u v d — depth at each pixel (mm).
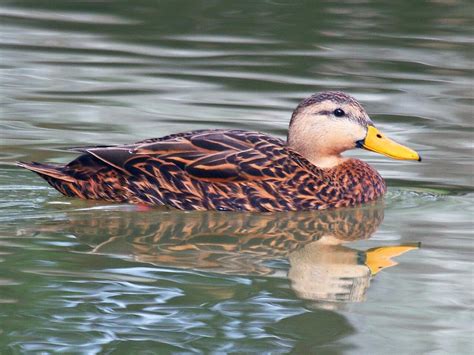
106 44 22016
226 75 20016
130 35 22672
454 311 10562
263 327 10180
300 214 14016
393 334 10070
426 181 15117
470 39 22672
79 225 13070
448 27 23484
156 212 13859
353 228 13375
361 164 14742
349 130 14633
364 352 9703
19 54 21109
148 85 19266
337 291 11039
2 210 13523
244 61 20953
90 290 10859
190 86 19250
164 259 11922
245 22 23594
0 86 19000
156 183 13961
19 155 15516
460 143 16578
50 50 21438
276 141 14555
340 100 14727
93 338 9852
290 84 19516
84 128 16781
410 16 24281
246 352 9656
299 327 10156
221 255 12156
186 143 14195
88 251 12078
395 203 14367
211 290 10961
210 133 14383
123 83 19359
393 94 19094
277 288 11117
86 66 20453
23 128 16750
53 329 9984
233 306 10570
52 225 13039
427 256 12164
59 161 15227
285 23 23703
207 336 9914
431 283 11312
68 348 9648
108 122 17094
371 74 20281
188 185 13984
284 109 17984
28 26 23109
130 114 17547
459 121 17656
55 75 19812
